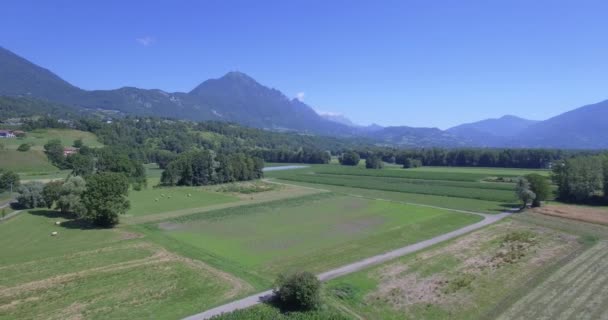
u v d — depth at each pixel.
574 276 57.06
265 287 52.22
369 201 119.31
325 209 106.00
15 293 49.28
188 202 113.88
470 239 75.75
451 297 50.91
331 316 44.59
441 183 161.50
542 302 49.00
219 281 53.84
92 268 57.72
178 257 63.16
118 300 47.91
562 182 118.56
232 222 89.44
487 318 45.59
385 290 52.72
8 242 70.12
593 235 79.00
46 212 93.69
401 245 72.25
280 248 69.69
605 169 112.62
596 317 44.84
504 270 59.59
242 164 167.12
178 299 48.38
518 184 110.69
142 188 140.75
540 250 69.06
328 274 57.41
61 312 44.84
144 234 76.62
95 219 81.56
